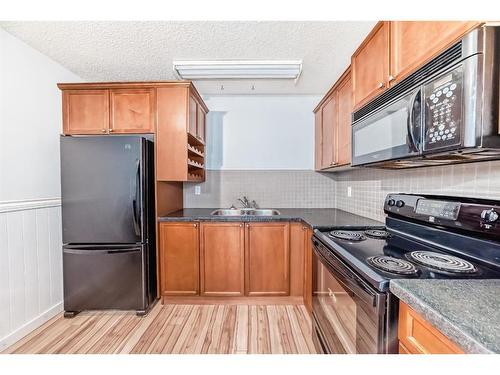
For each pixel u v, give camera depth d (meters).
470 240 1.07
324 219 2.17
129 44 1.97
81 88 2.30
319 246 1.54
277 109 3.12
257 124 3.13
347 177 2.76
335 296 1.27
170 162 2.36
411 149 1.00
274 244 2.40
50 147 2.23
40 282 2.09
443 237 1.21
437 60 0.87
